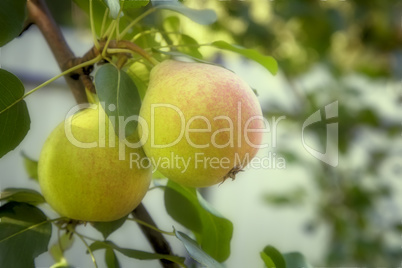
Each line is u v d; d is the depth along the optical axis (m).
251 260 3.97
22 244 1.74
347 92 2.98
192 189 1.78
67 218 1.76
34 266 1.73
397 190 3.21
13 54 3.34
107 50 1.74
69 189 1.72
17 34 1.74
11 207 1.75
